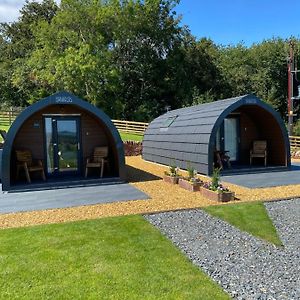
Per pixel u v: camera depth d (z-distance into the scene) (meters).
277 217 7.75
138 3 37.31
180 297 4.38
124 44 38.59
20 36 47.19
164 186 11.69
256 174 14.00
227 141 16.09
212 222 7.41
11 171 12.64
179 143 15.18
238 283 4.80
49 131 13.03
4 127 26.23
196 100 35.03
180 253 5.77
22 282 4.75
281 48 42.75
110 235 6.55
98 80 35.03
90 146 13.49
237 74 42.00
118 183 12.36
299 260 5.55
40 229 6.89
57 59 35.22
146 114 37.16
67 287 4.61
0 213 8.52
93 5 36.62
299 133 30.14
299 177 13.09
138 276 4.93
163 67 39.19
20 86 38.69
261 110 14.80
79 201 9.69
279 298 4.41
